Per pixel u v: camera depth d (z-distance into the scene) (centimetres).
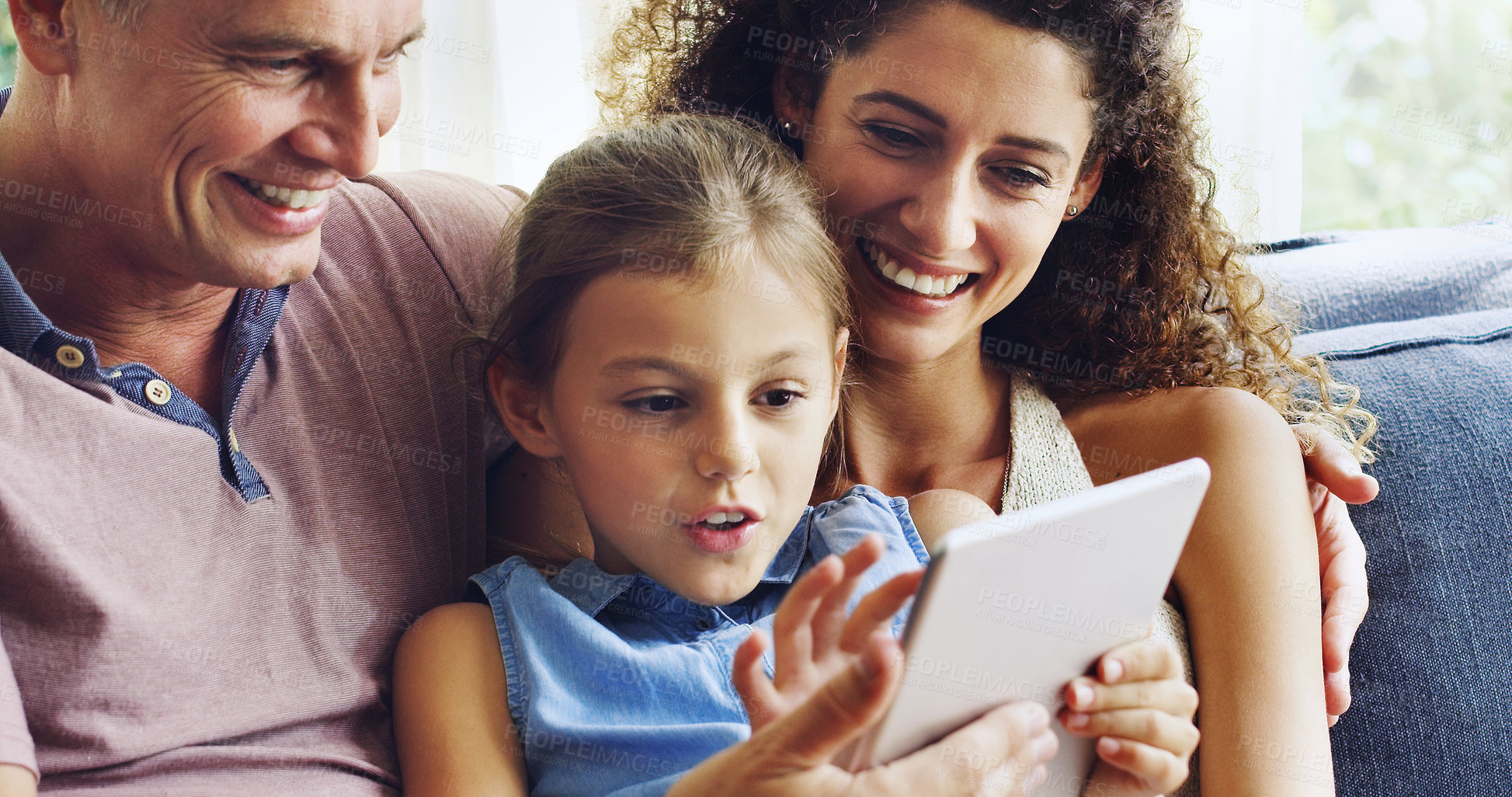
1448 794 99
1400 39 226
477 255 100
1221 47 161
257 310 78
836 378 91
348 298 89
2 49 153
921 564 91
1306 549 94
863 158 91
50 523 67
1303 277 135
